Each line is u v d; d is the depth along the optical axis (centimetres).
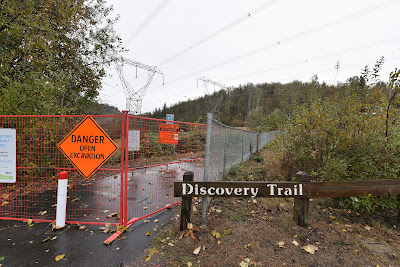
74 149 315
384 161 354
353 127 380
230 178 567
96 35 1168
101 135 309
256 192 287
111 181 561
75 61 1046
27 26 682
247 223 321
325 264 234
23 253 252
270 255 247
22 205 400
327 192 299
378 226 324
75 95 1055
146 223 333
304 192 296
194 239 275
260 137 1405
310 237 284
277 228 304
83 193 467
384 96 366
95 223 322
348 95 442
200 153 606
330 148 406
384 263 238
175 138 516
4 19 633
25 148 461
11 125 434
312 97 552
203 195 287
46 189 484
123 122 309
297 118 502
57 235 294
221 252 253
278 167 598
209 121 328
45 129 455
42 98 604
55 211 374
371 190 309
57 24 859
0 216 353
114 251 258
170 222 337
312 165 461
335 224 322
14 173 360
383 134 362
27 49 711
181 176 623
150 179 588
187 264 232
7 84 634
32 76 601
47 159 478
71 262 236
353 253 254
